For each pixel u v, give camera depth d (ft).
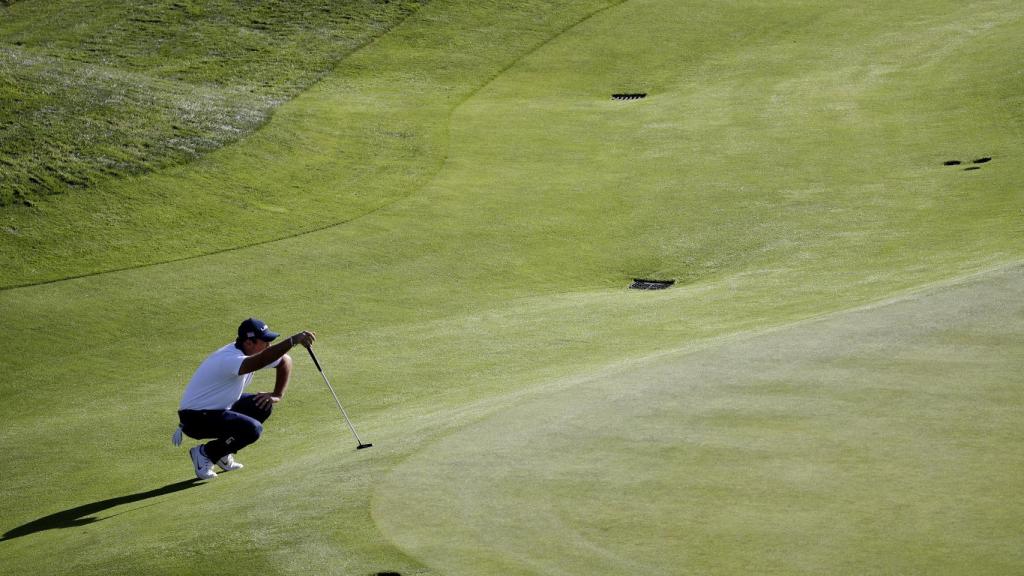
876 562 68.80
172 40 609.42
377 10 651.25
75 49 597.93
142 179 341.00
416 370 186.09
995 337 119.03
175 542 89.04
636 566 71.61
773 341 128.77
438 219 319.88
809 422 97.91
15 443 166.40
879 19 587.68
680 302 222.89
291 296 257.34
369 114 460.96
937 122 388.16
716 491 83.56
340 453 115.75
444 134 430.61
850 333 127.75
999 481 79.87
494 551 76.28
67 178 332.39
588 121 450.30
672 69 539.70
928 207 285.64
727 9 636.48
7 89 397.60
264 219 320.91
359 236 305.12
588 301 237.66
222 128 401.08
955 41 515.91
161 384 203.72
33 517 121.70
